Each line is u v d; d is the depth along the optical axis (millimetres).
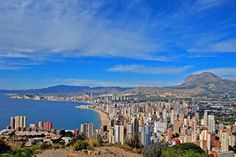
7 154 41375
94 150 53625
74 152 51312
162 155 47281
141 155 51406
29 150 49062
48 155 48125
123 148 57906
